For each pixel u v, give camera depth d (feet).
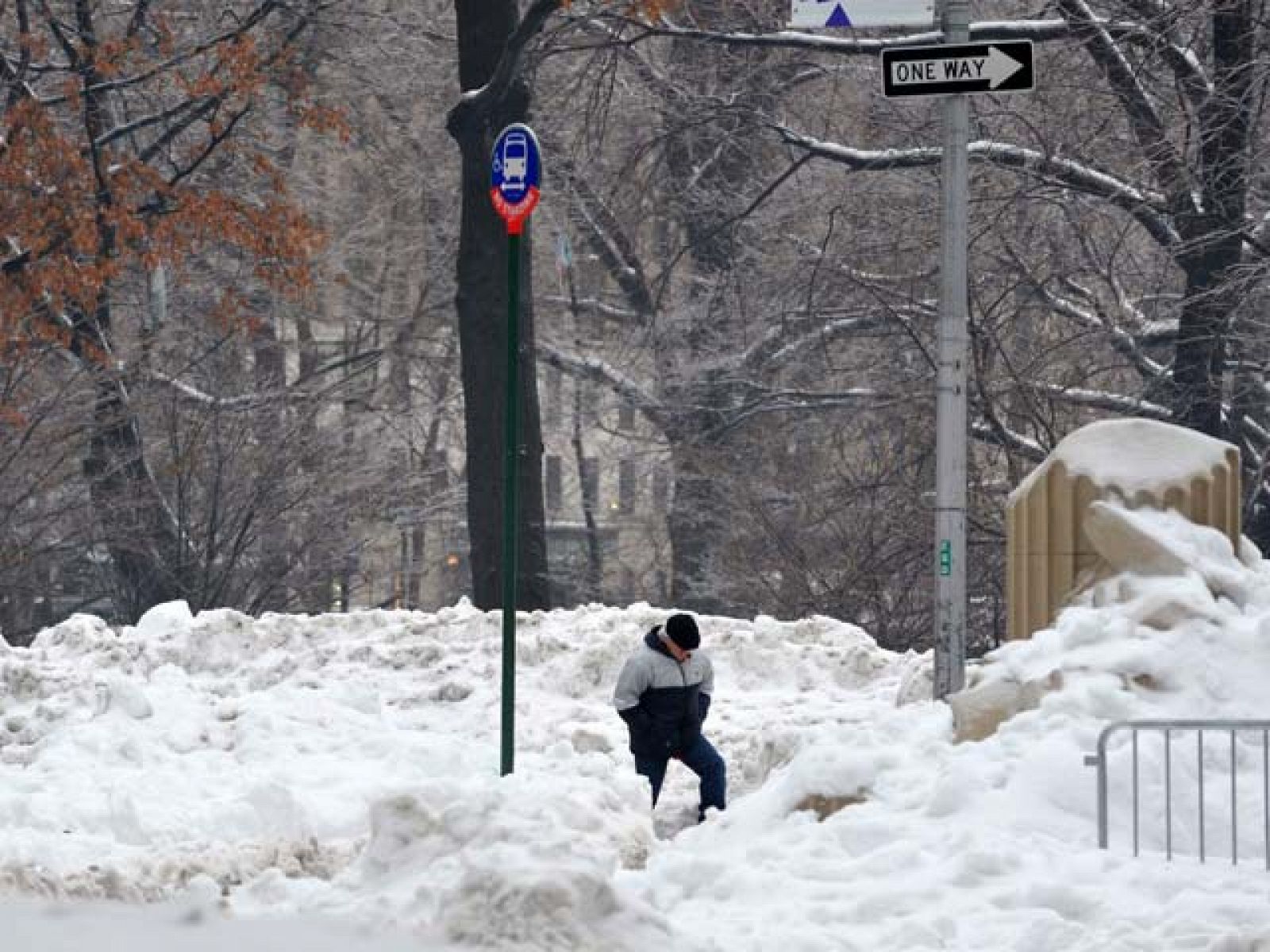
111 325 379.96
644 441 432.66
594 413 467.52
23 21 334.85
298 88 349.41
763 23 363.35
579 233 438.81
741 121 378.12
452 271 454.81
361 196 459.73
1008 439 291.58
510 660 125.70
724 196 393.70
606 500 616.80
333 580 403.75
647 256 455.63
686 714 134.82
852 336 353.31
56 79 384.06
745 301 385.70
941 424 125.08
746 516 339.36
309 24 372.79
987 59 123.85
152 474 358.64
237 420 367.45
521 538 320.70
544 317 454.81
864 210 336.08
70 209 318.24
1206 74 284.61
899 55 124.77
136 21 349.82
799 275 355.15
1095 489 126.11
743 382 376.89
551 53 339.36
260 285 399.65
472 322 320.91
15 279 323.16
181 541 354.74
